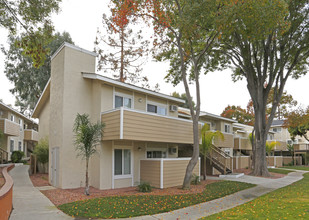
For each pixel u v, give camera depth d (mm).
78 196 10016
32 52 10352
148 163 13664
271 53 19047
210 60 20156
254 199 10461
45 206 8273
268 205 8961
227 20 10484
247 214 7633
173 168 13641
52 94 14375
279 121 50281
